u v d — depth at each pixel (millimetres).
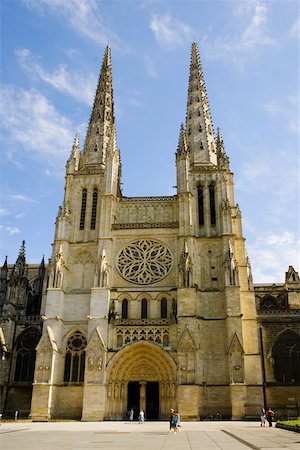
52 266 70000
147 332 64188
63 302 68812
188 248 69125
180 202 72875
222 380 61781
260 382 62219
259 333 72000
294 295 85125
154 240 72250
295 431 36062
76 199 78062
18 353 73500
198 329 63875
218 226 73500
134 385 65125
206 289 68000
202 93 91562
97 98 94125
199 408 59406
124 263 71188
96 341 63125
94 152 85188
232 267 66562
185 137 79062
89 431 40875
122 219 76562
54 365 63406
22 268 82938
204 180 77500
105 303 66062
